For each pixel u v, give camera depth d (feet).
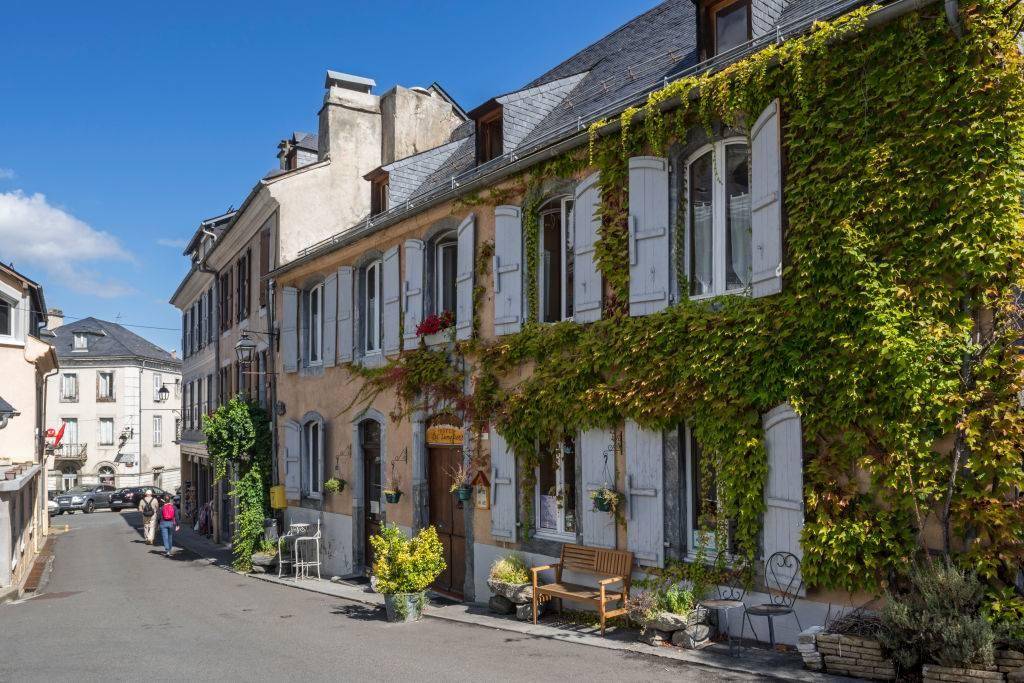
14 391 70.54
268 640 31.17
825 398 23.11
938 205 21.43
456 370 39.14
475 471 37.04
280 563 52.13
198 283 95.71
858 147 22.88
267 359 62.03
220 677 25.40
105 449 163.94
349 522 49.11
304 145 76.48
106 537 94.84
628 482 28.96
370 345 49.78
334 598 42.01
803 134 24.23
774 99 24.90
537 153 33.37
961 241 20.83
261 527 58.08
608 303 30.42
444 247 42.80
